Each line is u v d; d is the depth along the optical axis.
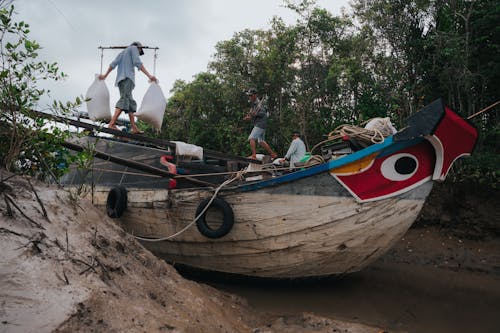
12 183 3.11
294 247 5.57
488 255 8.62
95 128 6.21
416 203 5.53
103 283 2.71
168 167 6.53
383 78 13.13
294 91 15.87
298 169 6.30
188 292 3.76
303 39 15.87
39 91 3.62
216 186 6.11
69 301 2.29
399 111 11.84
